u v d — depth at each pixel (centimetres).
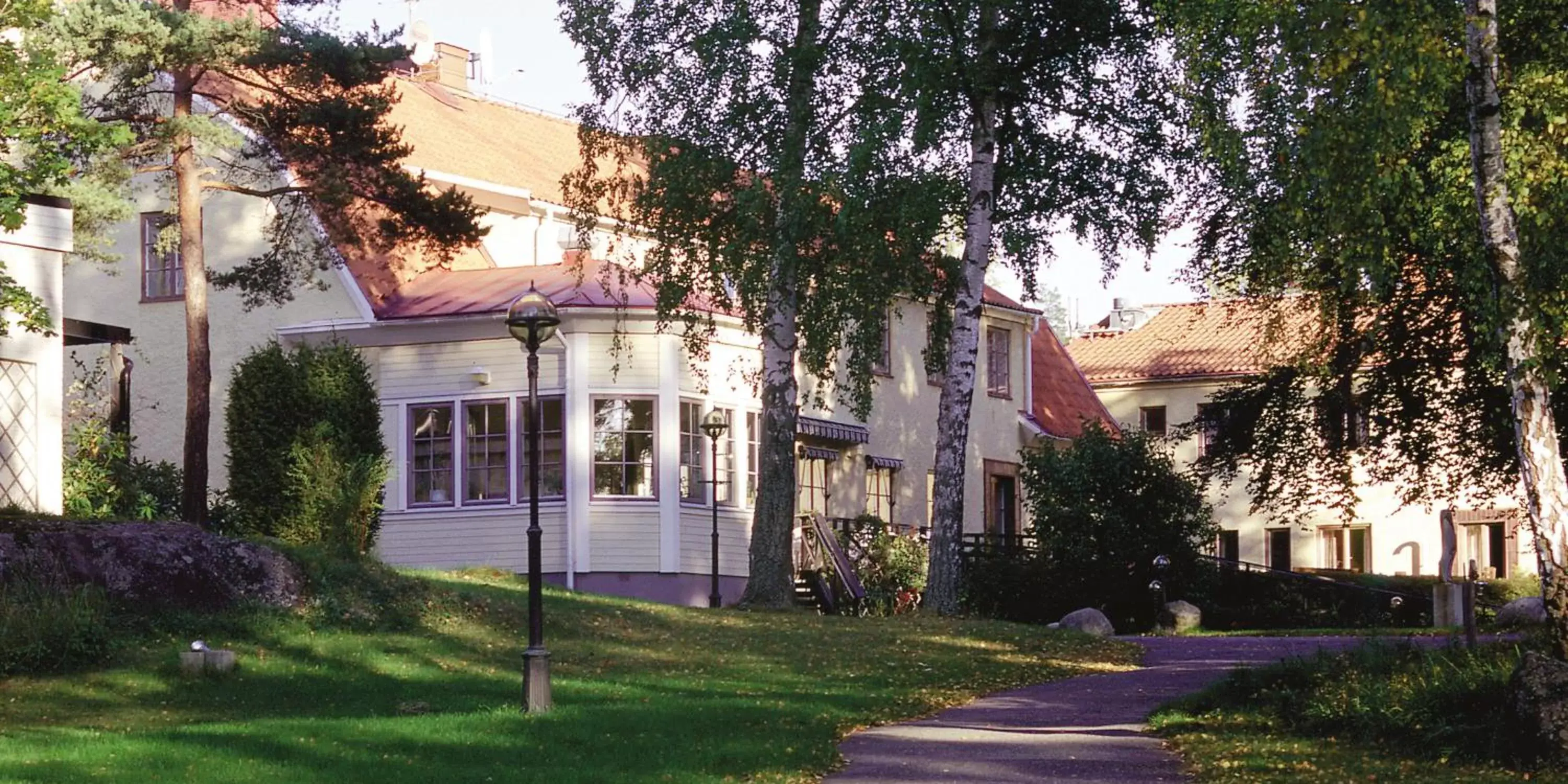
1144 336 5744
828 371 2719
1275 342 2267
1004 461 4359
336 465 2883
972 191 2791
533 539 1662
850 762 1417
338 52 2772
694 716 1600
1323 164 1495
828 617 2666
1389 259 1603
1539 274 1478
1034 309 4500
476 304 3206
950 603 2816
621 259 3556
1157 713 1711
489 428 3206
